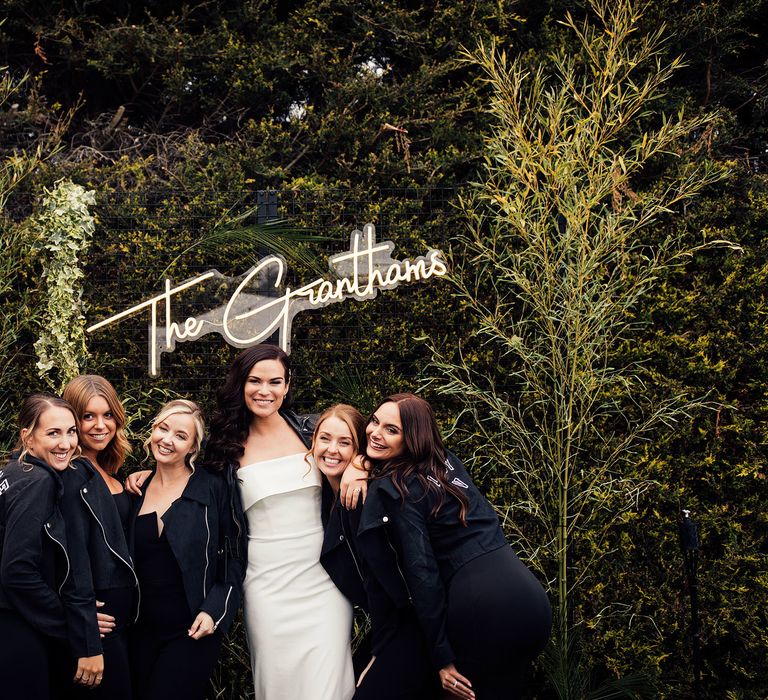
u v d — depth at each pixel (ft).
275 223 12.49
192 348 12.80
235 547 9.29
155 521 9.00
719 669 12.53
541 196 11.69
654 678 11.79
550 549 12.14
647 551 12.34
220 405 9.74
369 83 14.76
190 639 8.77
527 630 8.13
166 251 12.58
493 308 12.78
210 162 13.76
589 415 12.37
